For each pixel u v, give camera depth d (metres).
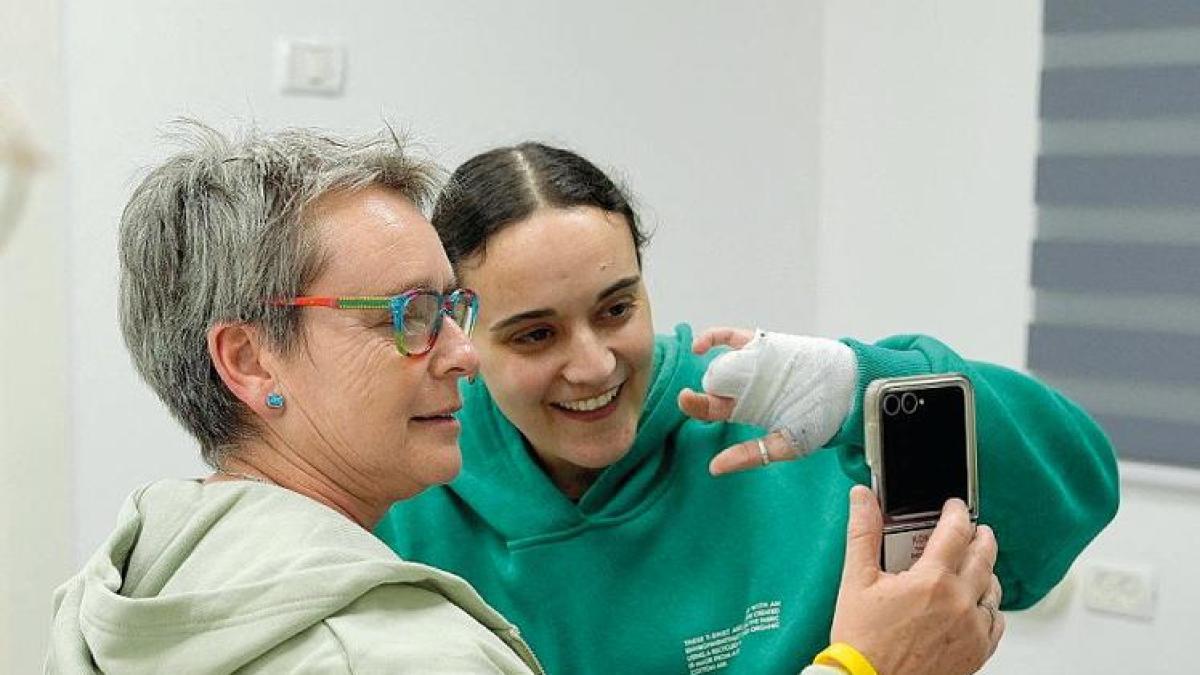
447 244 1.27
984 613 1.04
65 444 2.24
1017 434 1.29
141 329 0.99
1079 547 1.39
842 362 1.23
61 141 2.18
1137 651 2.55
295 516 0.92
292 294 0.93
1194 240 2.46
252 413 0.98
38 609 2.24
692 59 2.83
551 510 1.38
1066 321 2.62
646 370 1.34
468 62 2.57
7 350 2.17
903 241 2.86
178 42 2.29
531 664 0.97
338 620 0.86
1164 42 2.46
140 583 0.94
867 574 1.02
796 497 1.40
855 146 2.92
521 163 1.28
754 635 1.36
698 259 2.88
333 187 0.95
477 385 1.43
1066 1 2.56
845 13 2.91
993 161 2.70
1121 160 2.52
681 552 1.39
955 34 2.73
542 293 1.24
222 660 0.85
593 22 2.70
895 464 1.05
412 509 1.42
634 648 1.35
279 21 2.37
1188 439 2.49
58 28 2.16
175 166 0.98
